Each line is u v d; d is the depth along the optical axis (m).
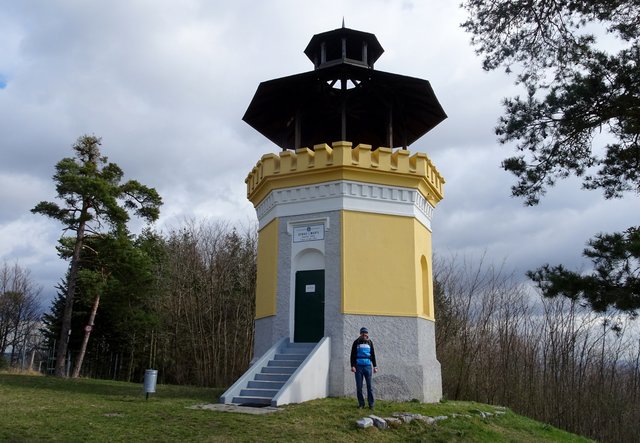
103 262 30.55
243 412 11.86
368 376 12.88
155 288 35.56
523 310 32.72
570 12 12.57
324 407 12.55
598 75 11.87
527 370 31.19
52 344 41.88
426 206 18.17
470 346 31.20
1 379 19.52
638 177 12.55
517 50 13.17
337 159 16.02
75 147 30.03
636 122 11.68
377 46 18.36
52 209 28.69
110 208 28.61
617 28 12.30
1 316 59.06
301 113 18.31
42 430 9.38
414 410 13.23
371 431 11.06
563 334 31.89
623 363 33.81
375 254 15.94
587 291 10.73
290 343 15.89
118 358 41.00
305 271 16.41
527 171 13.01
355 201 16.12
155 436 9.48
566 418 30.22
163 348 38.88
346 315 15.23
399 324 15.67
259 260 18.17
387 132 18.28
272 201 17.23
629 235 10.80
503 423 14.77
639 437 31.28
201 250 43.94
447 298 34.88
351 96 18.11
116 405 12.57
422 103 18.45
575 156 12.90
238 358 35.81
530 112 12.66
